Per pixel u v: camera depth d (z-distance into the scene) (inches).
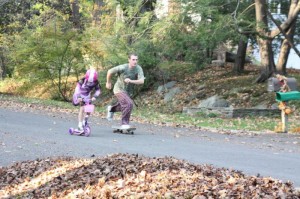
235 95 939.3
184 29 906.7
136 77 527.2
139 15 938.7
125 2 920.3
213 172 280.5
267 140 521.3
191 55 996.6
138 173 274.4
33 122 620.4
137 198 231.0
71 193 253.6
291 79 617.3
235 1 911.7
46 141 458.9
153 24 893.2
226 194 228.2
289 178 312.3
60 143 449.1
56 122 629.0
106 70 1051.3
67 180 283.7
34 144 441.1
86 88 501.4
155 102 1066.1
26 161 358.9
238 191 234.4
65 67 1169.4
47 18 1370.6
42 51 1131.9
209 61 1103.6
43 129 550.9
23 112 753.0
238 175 276.8
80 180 276.8
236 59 1103.0
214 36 833.5
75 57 1138.0
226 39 919.0
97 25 1131.9
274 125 669.9
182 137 524.4
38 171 318.3
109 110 539.8
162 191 237.5
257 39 954.1
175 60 1105.4
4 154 394.0
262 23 844.0
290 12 856.3
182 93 1051.9
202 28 844.0
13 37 1370.6
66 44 1130.0
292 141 516.7
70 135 506.6
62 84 1221.7
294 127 650.8
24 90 1258.6
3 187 295.9
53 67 1167.0
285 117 609.0
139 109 1003.3
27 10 1397.6
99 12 1238.9
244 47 1094.4
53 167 325.4
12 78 1416.1
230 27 852.6
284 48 941.8
